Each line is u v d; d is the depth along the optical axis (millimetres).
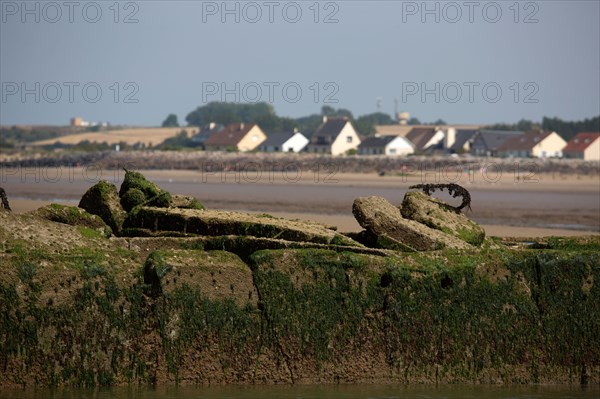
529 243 58656
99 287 43312
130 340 43594
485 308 47375
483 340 47219
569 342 48281
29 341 42406
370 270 45844
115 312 43438
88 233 47594
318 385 45062
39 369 42500
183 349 43875
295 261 45250
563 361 48156
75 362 42875
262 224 49906
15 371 42312
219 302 44312
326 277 45375
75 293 43000
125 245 48219
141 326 43688
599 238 56125
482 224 146250
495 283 47719
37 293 42469
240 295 44625
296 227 50281
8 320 42250
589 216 170250
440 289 46688
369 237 51719
